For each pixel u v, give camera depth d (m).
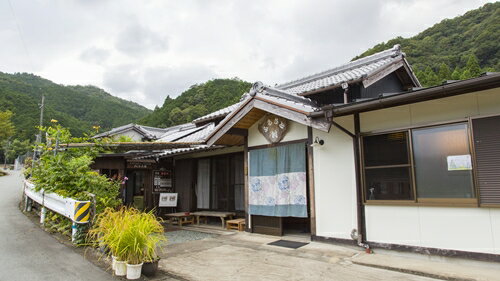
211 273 4.72
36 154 17.58
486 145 4.66
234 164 9.79
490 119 4.67
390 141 5.71
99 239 4.99
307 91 7.99
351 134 6.11
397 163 5.58
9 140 37.25
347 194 6.19
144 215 4.88
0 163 41.66
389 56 9.35
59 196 7.02
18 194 15.05
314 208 6.70
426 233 5.13
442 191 5.03
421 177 5.27
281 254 5.79
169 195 10.68
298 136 7.20
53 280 4.18
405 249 5.32
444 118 5.11
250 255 5.77
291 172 7.21
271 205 7.59
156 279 4.45
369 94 8.51
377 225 5.71
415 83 10.62
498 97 4.63
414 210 5.29
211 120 11.04
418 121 5.38
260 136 8.13
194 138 11.91
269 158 7.78
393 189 5.59
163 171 11.12
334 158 6.46
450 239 4.88
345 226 6.17
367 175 5.94
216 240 7.25
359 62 10.03
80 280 4.21
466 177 4.82
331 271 4.75
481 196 4.62
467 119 4.86
